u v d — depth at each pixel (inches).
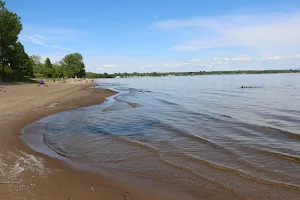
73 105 888.3
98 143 403.5
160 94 1471.5
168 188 240.5
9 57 2193.7
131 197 219.1
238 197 223.6
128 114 705.0
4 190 212.7
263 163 309.6
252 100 1043.3
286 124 550.3
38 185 228.2
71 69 4825.3
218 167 294.2
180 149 369.7
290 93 1338.6
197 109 799.1
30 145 377.4
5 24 1984.5
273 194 229.0
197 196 225.8
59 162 302.8
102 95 1371.8
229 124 554.6
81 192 221.3
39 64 4431.6
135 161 318.0
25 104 825.5
